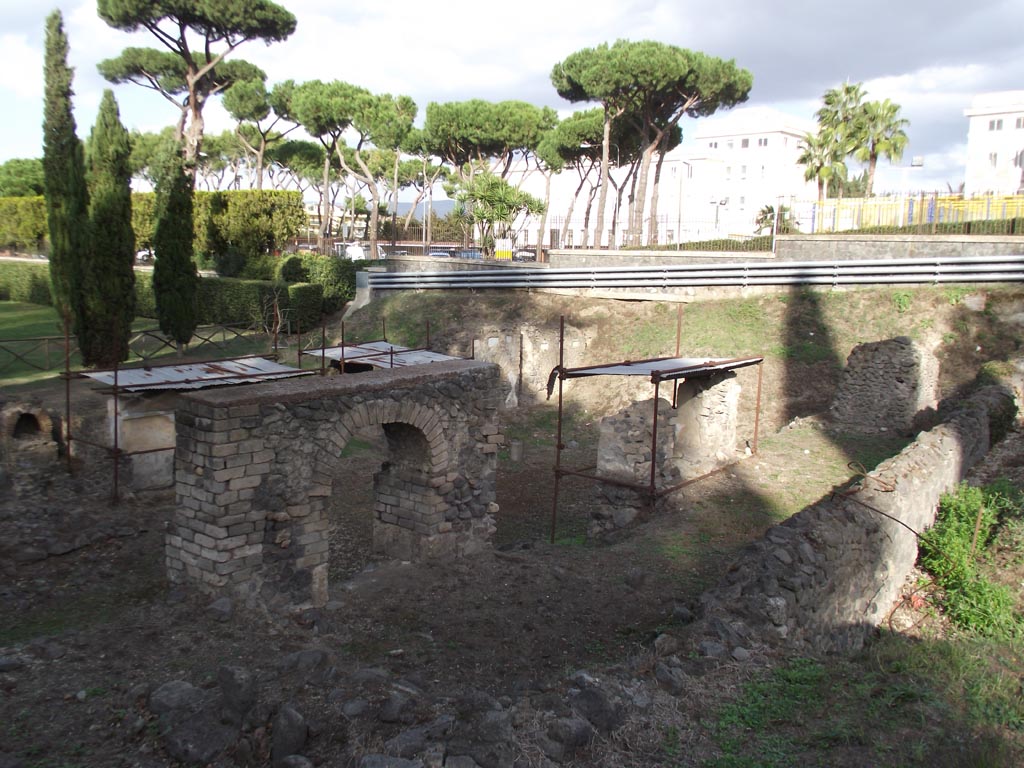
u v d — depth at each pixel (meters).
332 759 5.01
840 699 5.97
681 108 33.91
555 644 8.33
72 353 23.92
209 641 7.65
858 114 35.78
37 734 5.71
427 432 10.42
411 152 46.31
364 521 12.88
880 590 8.91
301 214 34.94
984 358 17.28
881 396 15.52
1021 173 51.09
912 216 25.53
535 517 13.89
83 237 20.73
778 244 23.47
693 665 6.30
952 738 5.46
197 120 37.38
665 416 13.10
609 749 5.12
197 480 8.55
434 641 8.33
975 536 9.87
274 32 36.78
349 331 28.25
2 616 8.54
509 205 36.53
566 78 34.53
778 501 12.41
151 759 5.40
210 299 31.44
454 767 4.71
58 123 21.06
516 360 21.25
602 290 24.98
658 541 11.23
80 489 12.48
